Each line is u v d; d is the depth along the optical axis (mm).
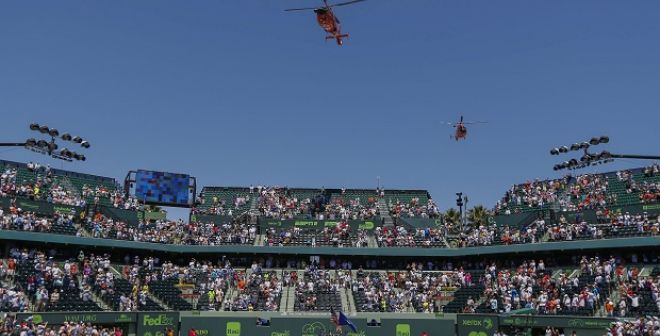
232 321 52156
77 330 43031
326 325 52250
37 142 33656
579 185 65875
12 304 44875
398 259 63000
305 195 75250
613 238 52500
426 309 54344
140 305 52031
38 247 54062
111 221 60156
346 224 66250
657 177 60594
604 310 47406
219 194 74688
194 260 60469
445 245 62562
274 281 58094
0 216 51031
